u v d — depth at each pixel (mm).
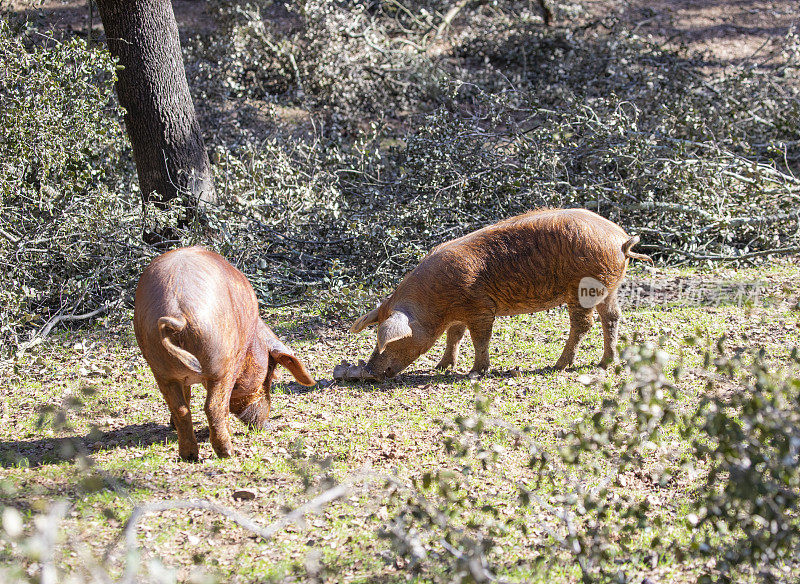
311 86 25688
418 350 11352
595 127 17906
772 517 5914
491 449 8133
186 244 15383
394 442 9430
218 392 8695
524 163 17188
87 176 16094
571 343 11555
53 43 20312
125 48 16422
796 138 21344
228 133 22844
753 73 21203
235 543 7234
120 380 12016
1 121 14930
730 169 17516
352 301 14242
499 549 7020
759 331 12547
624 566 6688
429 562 6805
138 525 7426
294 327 14234
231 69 24594
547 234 11086
